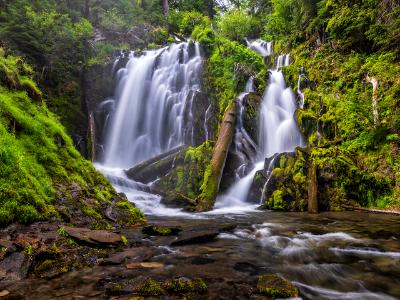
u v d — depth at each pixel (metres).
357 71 13.12
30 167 5.55
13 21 14.43
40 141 6.58
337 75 13.70
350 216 8.10
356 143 10.70
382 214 8.30
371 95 11.95
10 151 5.15
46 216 4.84
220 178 10.52
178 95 15.97
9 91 7.38
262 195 10.25
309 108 13.38
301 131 12.92
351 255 4.65
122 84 17.41
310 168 9.69
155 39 22.03
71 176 6.58
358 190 9.31
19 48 14.28
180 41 22.25
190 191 10.25
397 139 9.80
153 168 11.77
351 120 11.40
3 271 3.31
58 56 16.17
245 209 9.71
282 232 6.17
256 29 25.44
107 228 5.69
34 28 15.20
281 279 3.45
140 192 10.80
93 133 15.33
